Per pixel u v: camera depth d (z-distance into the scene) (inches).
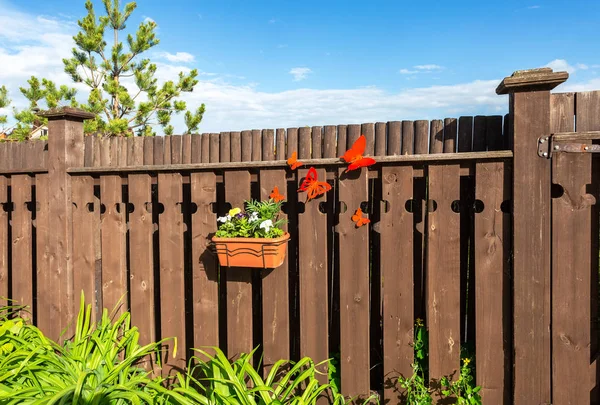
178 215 107.7
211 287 105.4
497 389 87.7
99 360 100.7
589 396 82.5
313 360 98.1
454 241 88.8
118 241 115.1
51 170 120.0
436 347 90.9
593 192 88.0
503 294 86.9
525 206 83.4
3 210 131.0
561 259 82.4
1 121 337.7
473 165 88.0
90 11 325.4
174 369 109.3
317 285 97.1
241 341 103.4
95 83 334.6
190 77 337.7
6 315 125.3
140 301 112.4
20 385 88.5
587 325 81.6
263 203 97.3
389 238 92.8
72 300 119.9
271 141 129.2
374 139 116.9
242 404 82.4
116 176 114.2
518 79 81.4
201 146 138.6
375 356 113.5
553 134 81.1
